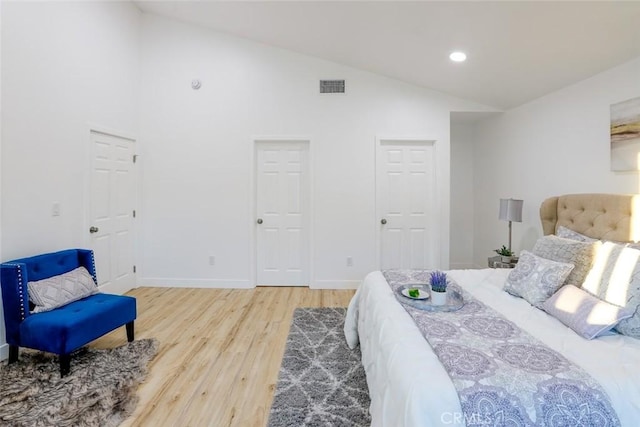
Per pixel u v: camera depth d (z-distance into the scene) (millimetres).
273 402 1909
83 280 2561
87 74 3264
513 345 1425
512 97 3764
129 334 2658
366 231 4227
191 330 2920
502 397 1119
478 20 2549
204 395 1984
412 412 1116
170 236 4238
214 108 4156
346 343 2656
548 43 2592
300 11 3176
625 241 2340
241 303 3646
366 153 4184
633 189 2537
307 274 4328
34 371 2186
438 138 4176
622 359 1352
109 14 3564
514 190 4043
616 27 2195
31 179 2672
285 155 4266
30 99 2656
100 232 3508
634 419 1117
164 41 4133
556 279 1972
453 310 1843
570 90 3152
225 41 4129
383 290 2225
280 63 4145
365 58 3811
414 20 2789
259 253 4344
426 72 3715
